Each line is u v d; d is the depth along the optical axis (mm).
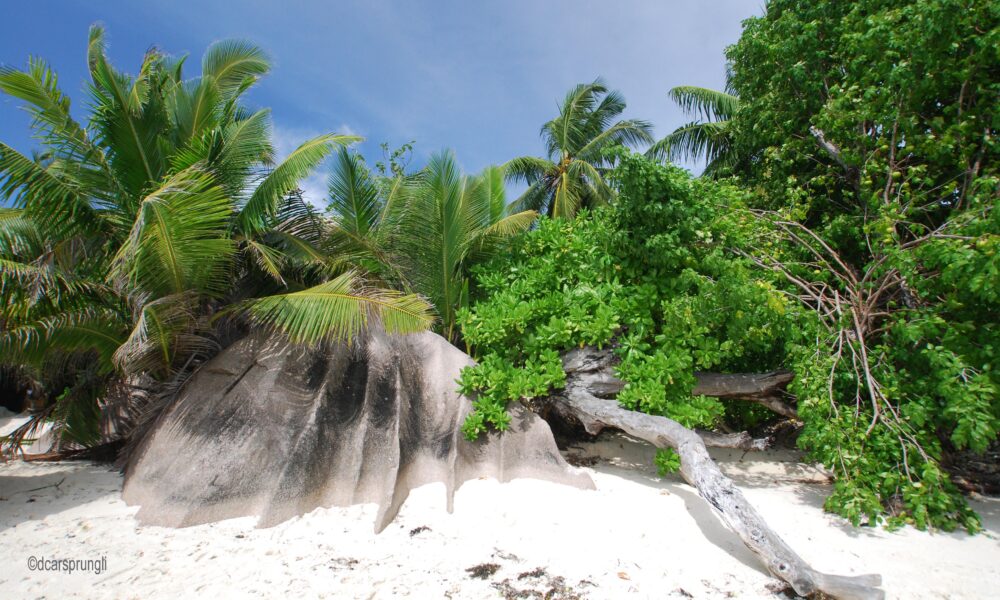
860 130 7223
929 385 5312
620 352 6484
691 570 4008
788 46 8156
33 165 5973
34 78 6270
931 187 6684
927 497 4785
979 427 4449
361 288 6742
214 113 8320
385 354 6586
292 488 5043
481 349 7801
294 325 5910
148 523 4773
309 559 4129
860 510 4949
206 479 5094
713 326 6199
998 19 5879
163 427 5918
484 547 4320
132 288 6023
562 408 6984
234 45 10438
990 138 6008
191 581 3803
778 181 8719
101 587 3713
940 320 5074
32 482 5945
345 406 6004
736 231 6773
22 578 3818
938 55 6066
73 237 6555
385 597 3619
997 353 4883
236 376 6129
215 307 7473
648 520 4855
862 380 5730
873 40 6531
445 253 8461
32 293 5434
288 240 7953
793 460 7312
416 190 8523
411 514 4914
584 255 7715
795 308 5797
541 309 6930
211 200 5855
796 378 5727
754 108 9359
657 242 6129
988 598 3658
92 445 7281
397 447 5590
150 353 6445
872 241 6578
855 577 3572
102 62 6973
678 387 6281
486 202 9117
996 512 5480
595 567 4020
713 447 7793
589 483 5633
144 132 7262
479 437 6082
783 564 3758
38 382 8672
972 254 4535
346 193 8555
